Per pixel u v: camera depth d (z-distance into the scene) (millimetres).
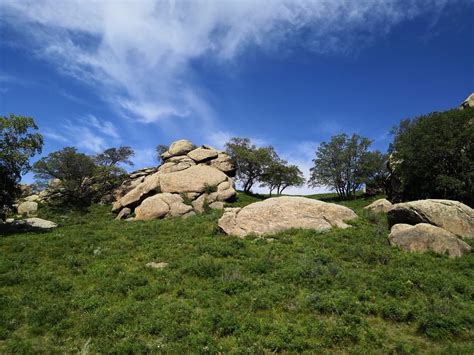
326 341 11148
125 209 47531
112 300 14844
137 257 21422
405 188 40219
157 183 50000
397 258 18797
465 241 21375
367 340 11234
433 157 35375
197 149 64188
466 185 33594
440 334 11516
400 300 14203
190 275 17594
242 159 66562
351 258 19594
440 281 15453
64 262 20547
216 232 27078
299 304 13742
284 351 10703
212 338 11312
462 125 35719
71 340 11758
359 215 31172
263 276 17031
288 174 67500
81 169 61406
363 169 61344
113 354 10617
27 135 33281
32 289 16281
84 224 37906
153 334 11930
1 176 32312
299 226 26109
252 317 12602
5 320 13023
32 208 53188
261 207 27812
